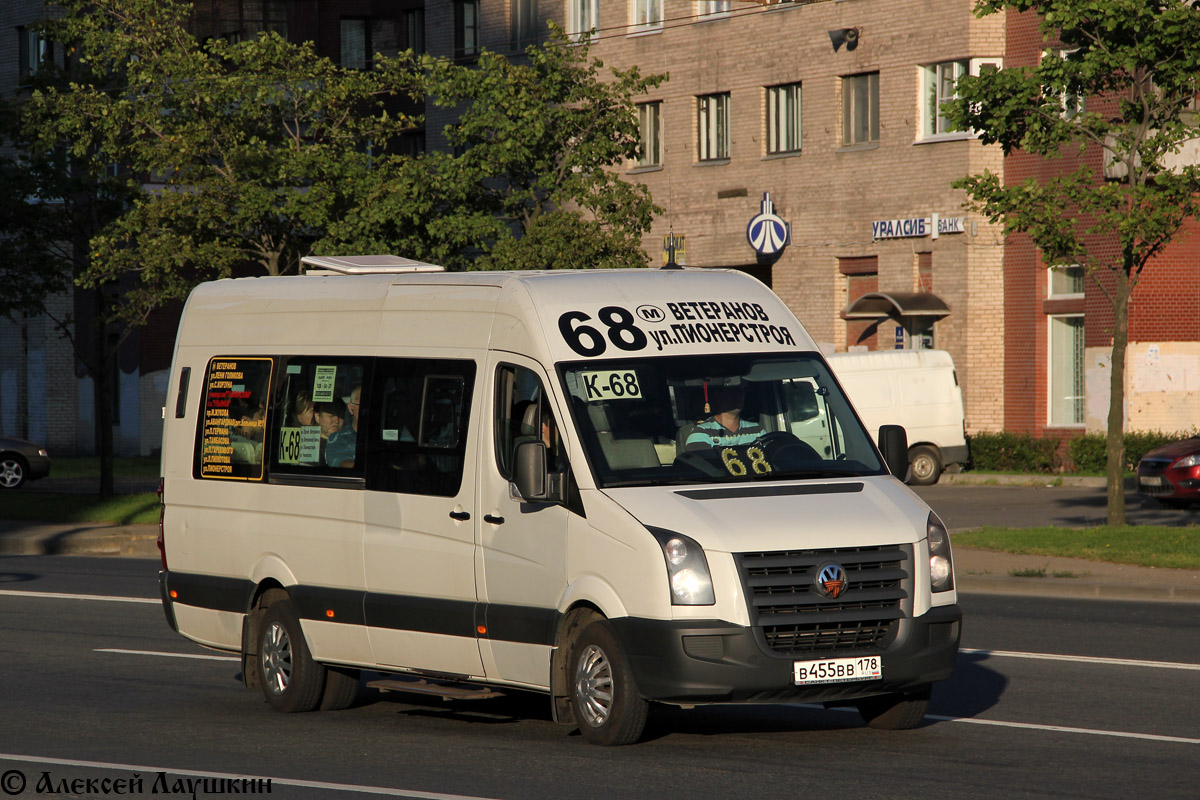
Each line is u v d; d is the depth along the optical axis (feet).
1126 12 140.26
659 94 301.02
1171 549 136.77
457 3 339.16
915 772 61.21
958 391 240.32
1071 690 81.05
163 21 202.69
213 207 194.39
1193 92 146.72
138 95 204.03
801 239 279.69
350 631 76.33
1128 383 236.43
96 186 211.61
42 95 201.26
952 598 66.28
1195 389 233.96
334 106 206.69
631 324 70.59
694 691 62.13
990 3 146.41
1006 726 71.26
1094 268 149.28
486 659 70.49
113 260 199.52
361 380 77.77
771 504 64.80
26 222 211.41
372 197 198.70
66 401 345.31
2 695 84.38
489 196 211.20
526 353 69.97
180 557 86.38
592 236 203.21
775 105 284.82
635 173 305.32
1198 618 111.04
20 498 215.72
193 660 97.14
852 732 70.28
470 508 71.10
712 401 69.31
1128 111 149.18
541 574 67.56
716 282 74.18
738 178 289.12
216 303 87.40
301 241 208.64
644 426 67.92
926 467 238.48
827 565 63.16
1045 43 248.32
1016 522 175.63
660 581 62.64
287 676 79.61
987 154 255.09
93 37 199.82
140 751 68.13
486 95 205.36
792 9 279.28
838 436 70.49
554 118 206.18
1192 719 72.79
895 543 64.39
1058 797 56.65
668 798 56.75
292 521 79.71
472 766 63.36
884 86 266.98
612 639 64.54
